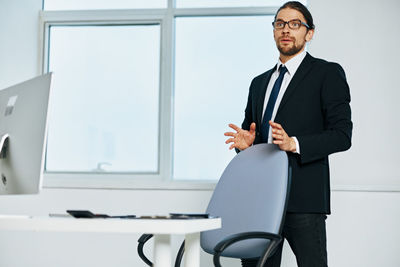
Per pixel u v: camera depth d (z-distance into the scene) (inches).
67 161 148.0
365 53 134.5
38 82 64.7
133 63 148.6
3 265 139.6
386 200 129.8
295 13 92.3
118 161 146.6
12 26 144.0
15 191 66.4
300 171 87.6
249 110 105.1
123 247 136.6
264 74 101.3
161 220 57.9
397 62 133.6
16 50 145.3
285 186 81.0
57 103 149.9
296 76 92.0
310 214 86.7
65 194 140.1
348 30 135.4
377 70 133.9
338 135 85.4
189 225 57.3
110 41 150.2
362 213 130.1
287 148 83.1
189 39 146.9
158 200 137.1
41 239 139.2
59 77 150.6
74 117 149.0
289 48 92.7
